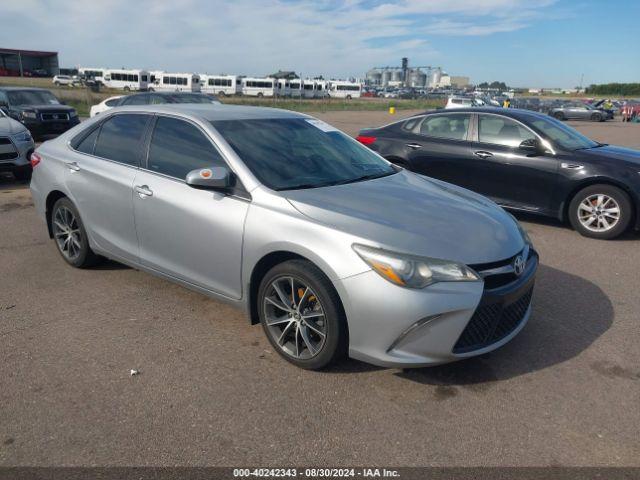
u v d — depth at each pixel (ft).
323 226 10.27
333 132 15.07
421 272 9.59
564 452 8.70
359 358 10.16
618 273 17.38
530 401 10.09
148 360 11.28
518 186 22.98
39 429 9.02
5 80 227.61
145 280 15.66
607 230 21.25
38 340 12.05
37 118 49.96
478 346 10.28
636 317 13.89
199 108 14.26
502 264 10.47
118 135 14.74
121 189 13.80
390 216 10.75
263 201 11.23
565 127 24.23
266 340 12.26
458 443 8.88
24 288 14.96
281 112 14.99
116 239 14.44
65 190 15.47
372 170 13.82
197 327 12.83
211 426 9.18
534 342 12.39
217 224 11.71
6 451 8.48
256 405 9.80
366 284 9.67
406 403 9.95
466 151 24.09
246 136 12.87
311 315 10.59
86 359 11.28
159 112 14.05
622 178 20.63
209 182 11.30
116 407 9.65
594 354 11.90
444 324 9.62
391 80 554.46
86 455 8.42
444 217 11.13
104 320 13.09
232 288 11.90
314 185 12.07
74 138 16.07
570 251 19.81
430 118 25.93
